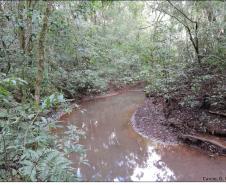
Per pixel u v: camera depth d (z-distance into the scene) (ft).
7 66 21.65
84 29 41.75
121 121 26.58
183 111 22.89
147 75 36.60
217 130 18.39
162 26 35.06
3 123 11.16
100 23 56.18
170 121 22.22
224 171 14.62
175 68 28.32
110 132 23.21
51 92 26.76
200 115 21.15
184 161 16.31
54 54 31.14
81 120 27.50
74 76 38.09
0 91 10.47
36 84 14.35
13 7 25.52
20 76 21.15
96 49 44.19
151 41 42.11
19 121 11.90
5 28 23.26
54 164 9.49
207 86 22.98
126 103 35.37
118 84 47.57
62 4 30.73
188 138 18.60
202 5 27.89
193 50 30.07
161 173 15.05
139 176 14.84
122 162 16.88
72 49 35.73
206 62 25.36
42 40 14.85
